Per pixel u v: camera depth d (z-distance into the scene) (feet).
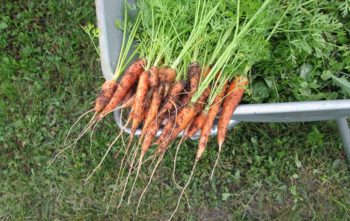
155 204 3.79
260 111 2.25
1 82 4.11
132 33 2.56
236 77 2.50
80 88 4.08
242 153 3.84
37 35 4.24
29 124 3.99
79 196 3.86
